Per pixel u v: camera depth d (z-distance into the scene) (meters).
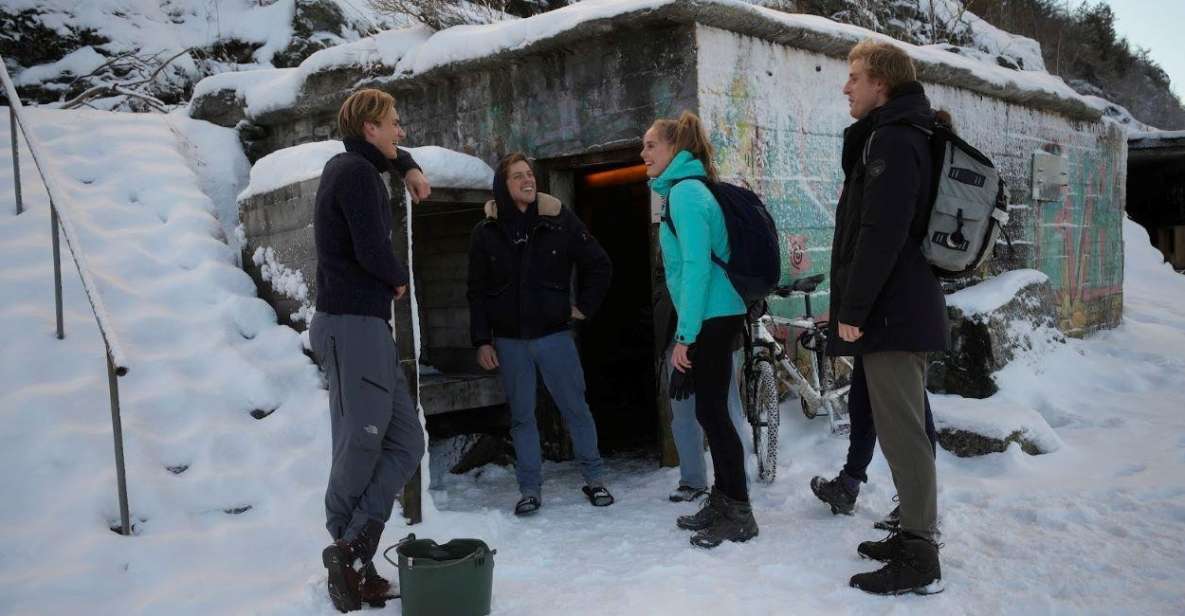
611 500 4.27
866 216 2.88
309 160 4.62
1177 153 12.37
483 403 5.16
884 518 3.75
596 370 7.34
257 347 4.62
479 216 5.52
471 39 5.40
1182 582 2.92
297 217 4.63
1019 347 5.95
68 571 3.08
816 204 5.55
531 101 5.29
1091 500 3.85
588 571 3.27
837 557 3.28
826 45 5.45
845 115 5.82
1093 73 23.17
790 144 5.31
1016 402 5.43
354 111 3.10
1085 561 3.12
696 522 3.70
